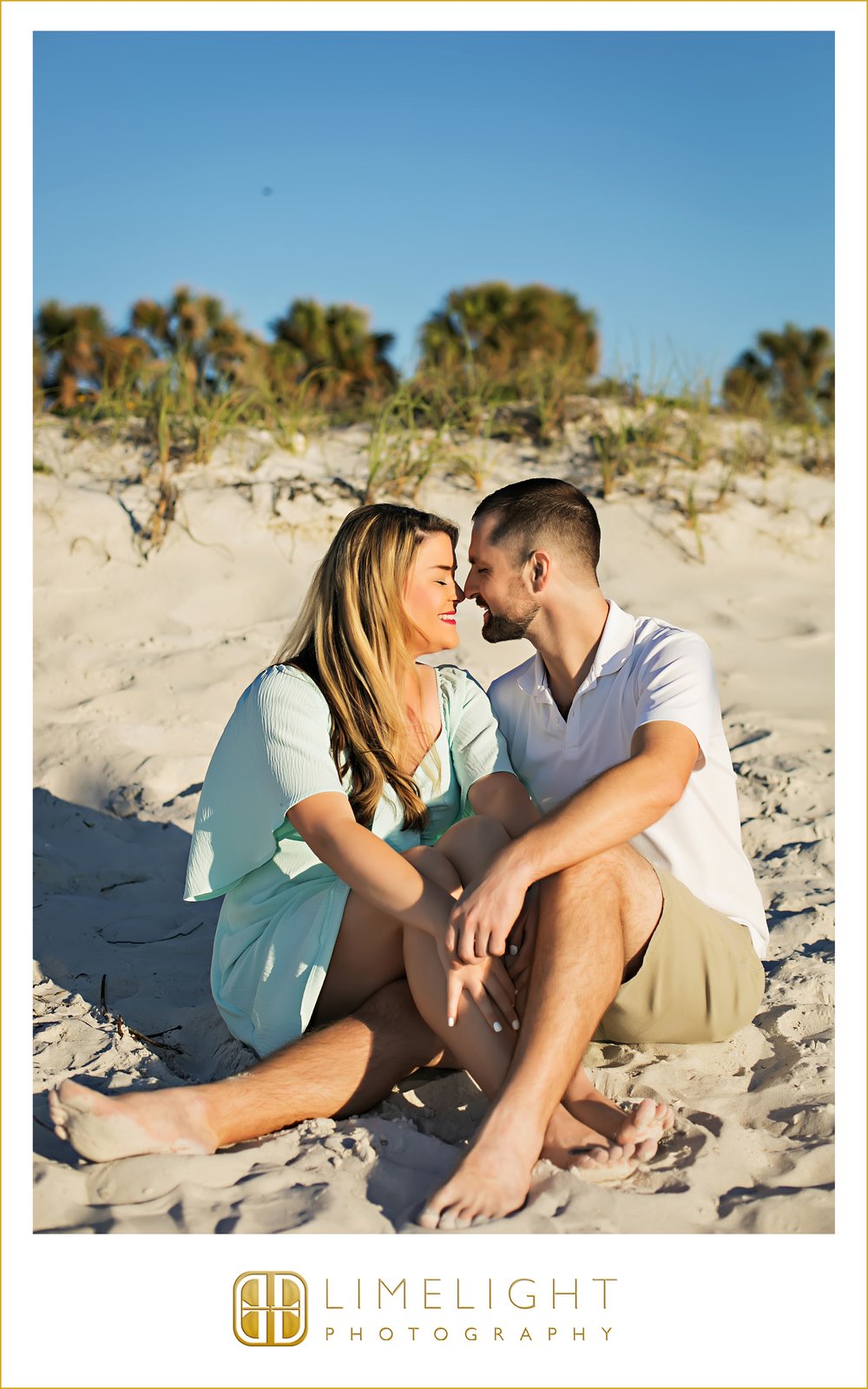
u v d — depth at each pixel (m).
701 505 6.74
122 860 3.41
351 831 2.04
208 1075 2.28
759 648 5.56
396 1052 2.08
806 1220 1.76
